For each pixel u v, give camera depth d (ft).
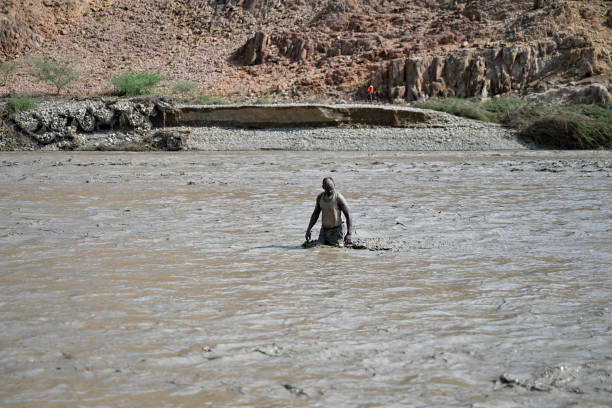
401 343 33.35
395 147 228.02
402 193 107.45
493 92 282.77
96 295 43.24
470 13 330.34
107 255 57.31
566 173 139.85
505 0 329.11
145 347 32.73
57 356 31.30
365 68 311.27
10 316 38.17
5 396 26.45
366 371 29.37
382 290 44.86
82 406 25.49
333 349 32.37
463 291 44.57
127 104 252.62
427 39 319.68
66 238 66.03
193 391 27.07
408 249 60.08
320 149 231.09
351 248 61.41
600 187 113.39
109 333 35.01
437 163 170.30
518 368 29.76
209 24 396.37
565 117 224.12
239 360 30.83
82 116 249.55
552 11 306.14
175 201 98.22
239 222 77.92
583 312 39.24
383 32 341.00
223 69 349.82
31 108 252.01
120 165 175.01
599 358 31.07
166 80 344.49
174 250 59.93
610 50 279.90
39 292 44.01
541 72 282.15
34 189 114.73
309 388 27.35
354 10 362.74
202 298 42.63
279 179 133.59
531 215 82.33
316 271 50.98
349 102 293.64
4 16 383.86
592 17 304.50
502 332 35.27
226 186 119.96
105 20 407.85
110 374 28.94
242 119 250.98
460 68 288.30
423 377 28.66
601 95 248.52
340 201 61.41
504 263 53.88
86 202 96.89
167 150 241.96
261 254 58.08
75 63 368.07
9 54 376.07
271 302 41.60
